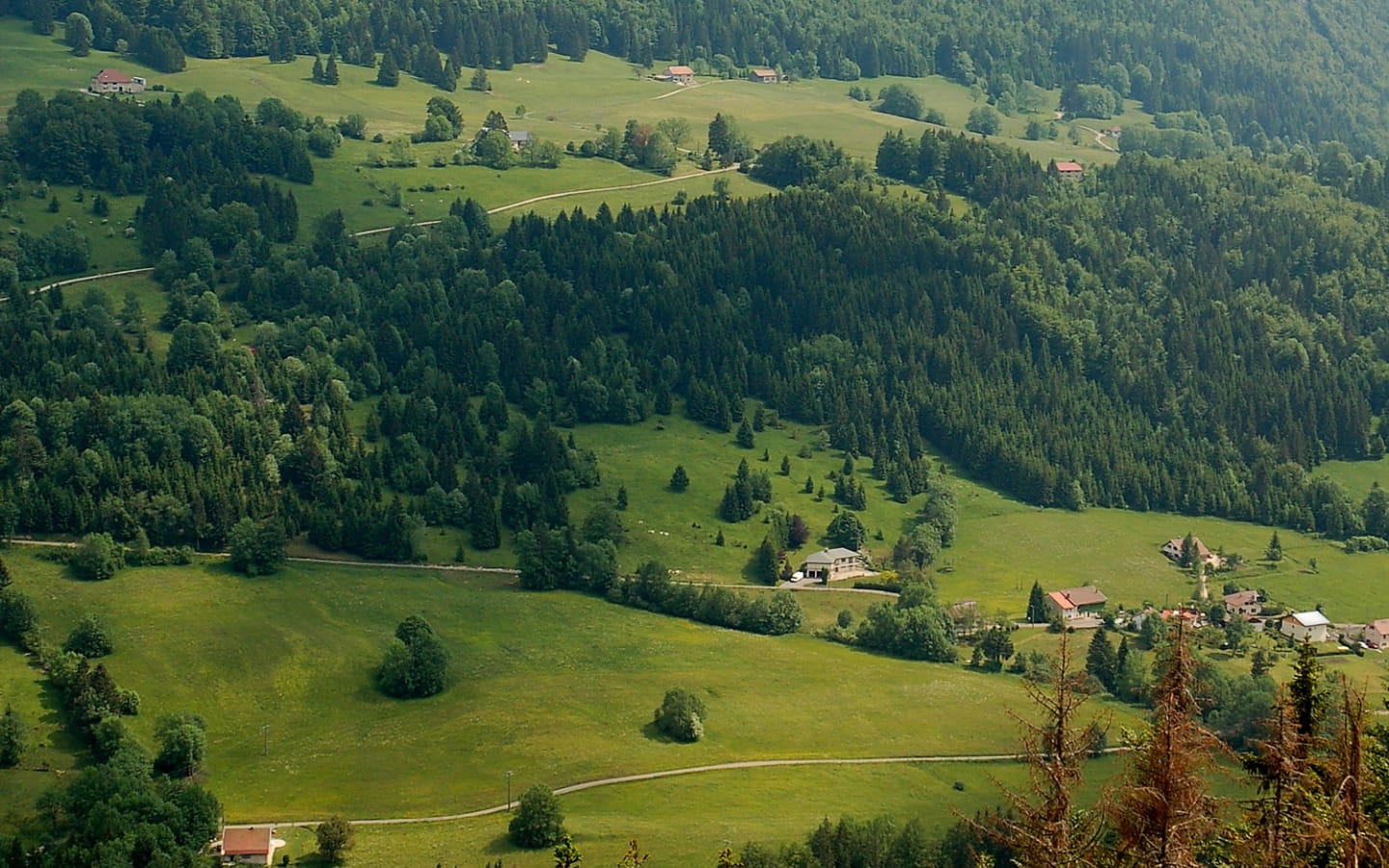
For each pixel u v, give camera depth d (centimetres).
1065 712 9725
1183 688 9750
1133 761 9644
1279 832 9619
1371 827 9419
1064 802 9500
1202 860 10294
